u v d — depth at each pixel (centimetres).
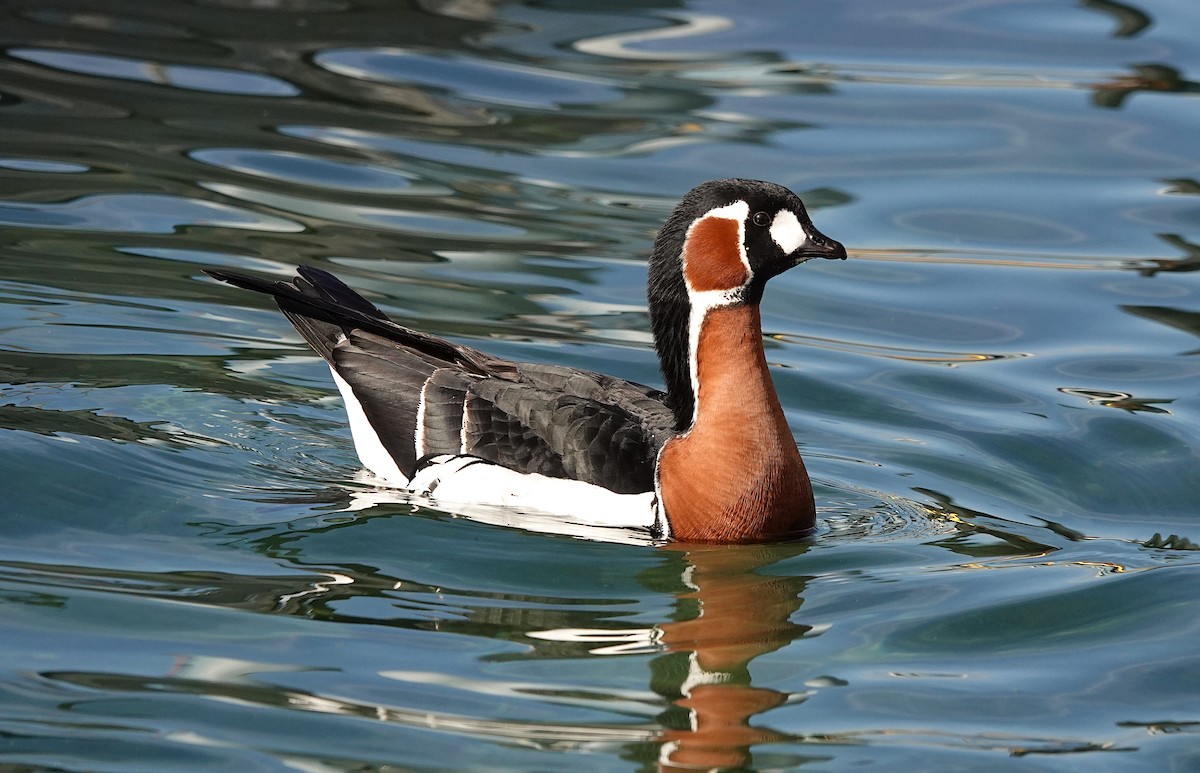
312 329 1355
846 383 1528
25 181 1831
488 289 1658
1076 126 2142
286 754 864
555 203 1894
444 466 1234
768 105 2194
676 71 2309
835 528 1240
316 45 2327
